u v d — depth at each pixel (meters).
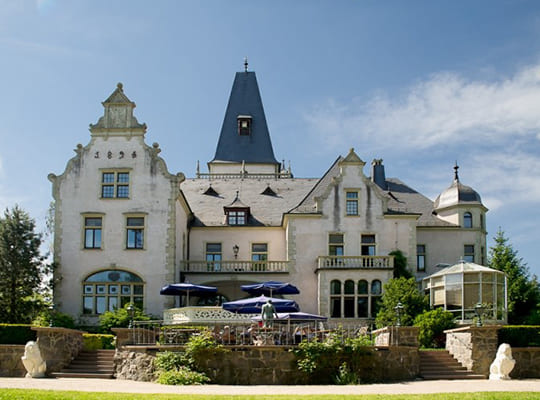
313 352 27.73
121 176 46.19
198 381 26.97
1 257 42.22
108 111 46.91
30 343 29.22
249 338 30.19
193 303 47.66
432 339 36.59
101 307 44.53
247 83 77.62
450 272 41.75
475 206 52.22
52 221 54.91
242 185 55.81
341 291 45.12
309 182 55.94
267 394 22.30
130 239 45.44
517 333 31.86
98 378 29.36
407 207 53.41
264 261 46.78
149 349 28.67
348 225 47.38
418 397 21.25
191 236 50.47
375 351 28.55
